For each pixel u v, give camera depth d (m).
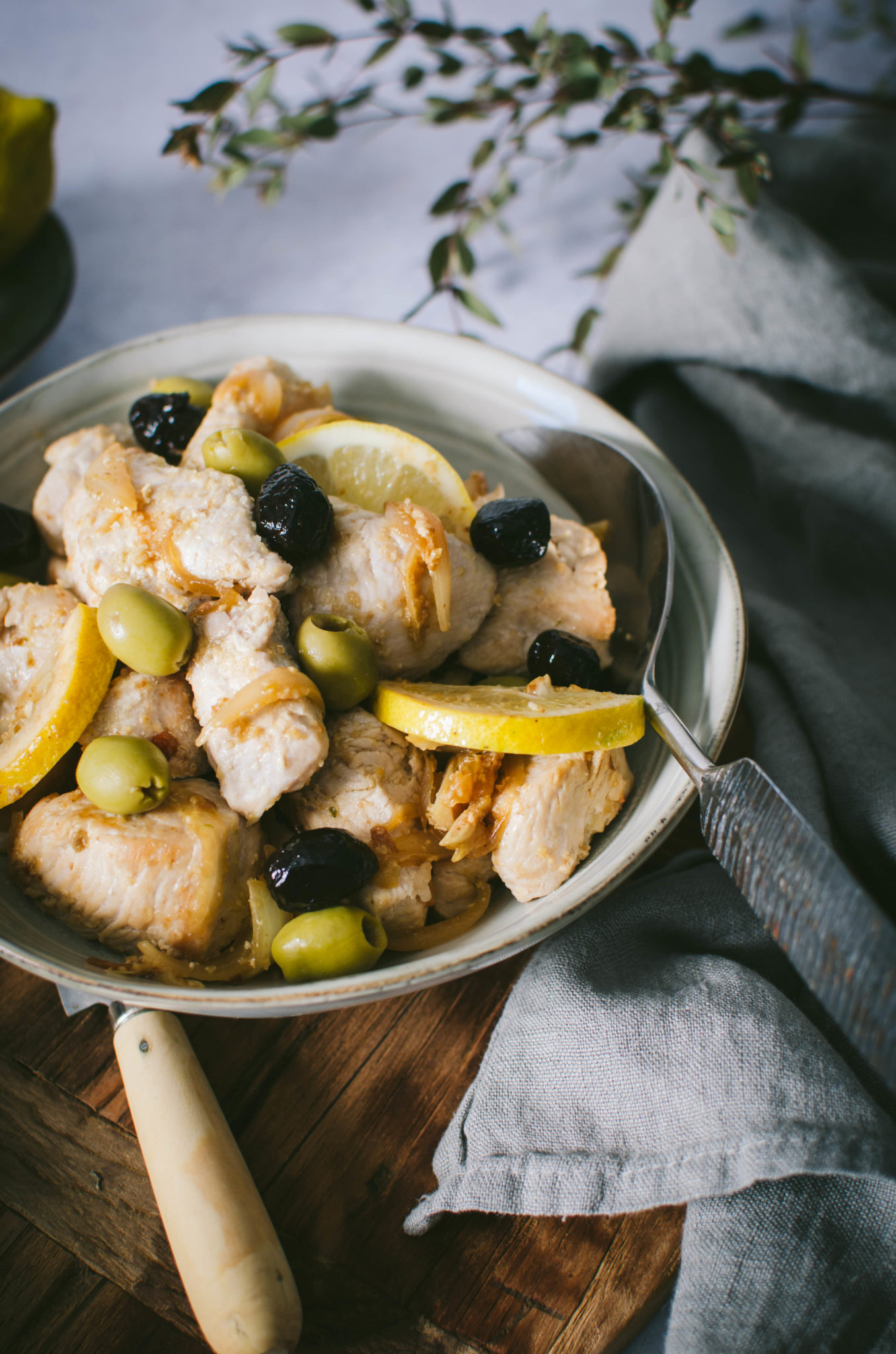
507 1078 0.42
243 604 0.44
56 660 0.45
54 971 0.40
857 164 0.62
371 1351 0.40
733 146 0.57
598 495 0.52
